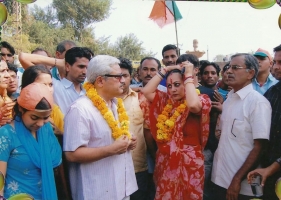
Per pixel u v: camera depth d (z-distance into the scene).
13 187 1.78
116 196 2.02
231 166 2.31
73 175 2.10
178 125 2.33
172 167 2.32
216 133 2.55
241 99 2.31
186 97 2.24
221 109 2.54
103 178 2.01
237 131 2.29
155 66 3.22
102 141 2.03
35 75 2.00
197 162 2.32
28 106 1.73
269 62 3.32
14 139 1.77
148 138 2.72
